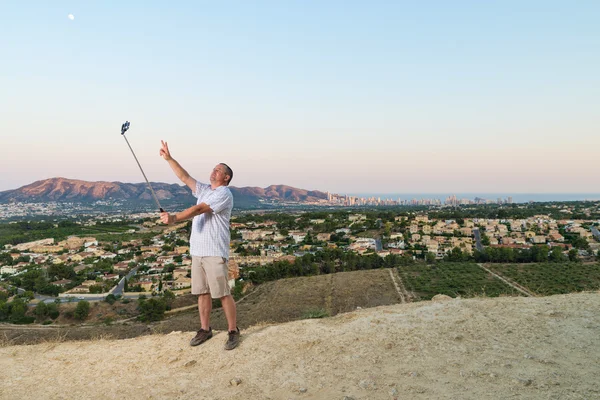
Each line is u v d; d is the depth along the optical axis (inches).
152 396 184.4
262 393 177.6
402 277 1996.8
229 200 218.2
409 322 249.4
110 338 285.4
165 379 200.1
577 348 199.6
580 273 1931.6
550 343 208.4
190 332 260.4
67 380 209.8
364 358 203.5
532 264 2256.4
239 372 199.0
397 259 2600.9
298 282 2022.6
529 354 195.6
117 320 1756.9
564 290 1615.4
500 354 199.3
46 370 224.4
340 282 1936.5
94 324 1683.1
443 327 239.0
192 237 228.5
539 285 1724.9
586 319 235.5
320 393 173.3
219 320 1416.1
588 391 156.5
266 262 3078.2
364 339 225.9
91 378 209.5
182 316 1696.6
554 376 171.5
